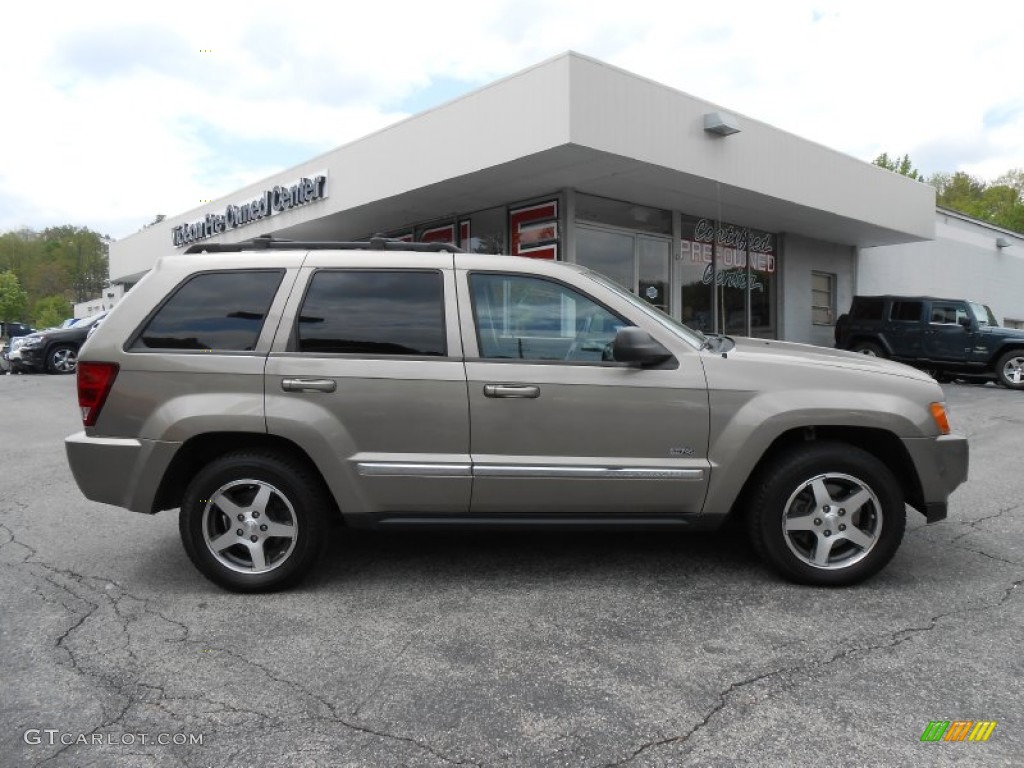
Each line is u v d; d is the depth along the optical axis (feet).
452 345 12.61
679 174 36.42
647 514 12.67
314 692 9.50
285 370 12.46
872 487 12.47
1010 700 9.11
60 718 8.96
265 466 12.48
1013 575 13.37
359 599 12.50
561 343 12.83
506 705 9.14
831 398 12.42
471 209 44.78
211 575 12.72
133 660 10.41
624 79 32.89
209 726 8.76
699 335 14.39
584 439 12.45
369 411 12.40
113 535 16.39
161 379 12.57
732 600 12.28
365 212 45.39
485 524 12.62
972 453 25.05
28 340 61.36
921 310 49.83
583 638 10.94
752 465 12.42
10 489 20.77
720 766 7.89
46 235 366.22
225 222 56.75
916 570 13.64
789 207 44.57
